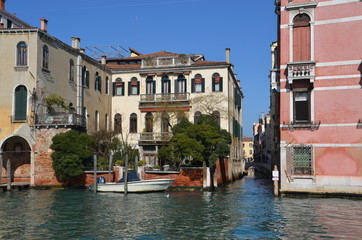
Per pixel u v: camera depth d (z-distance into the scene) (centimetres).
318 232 1293
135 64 3944
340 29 1994
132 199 2172
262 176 5281
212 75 3400
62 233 1321
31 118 2691
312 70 2003
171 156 2670
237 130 4231
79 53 3175
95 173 2500
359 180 1928
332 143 1978
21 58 2725
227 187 3092
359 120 1944
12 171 2830
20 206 1892
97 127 3403
